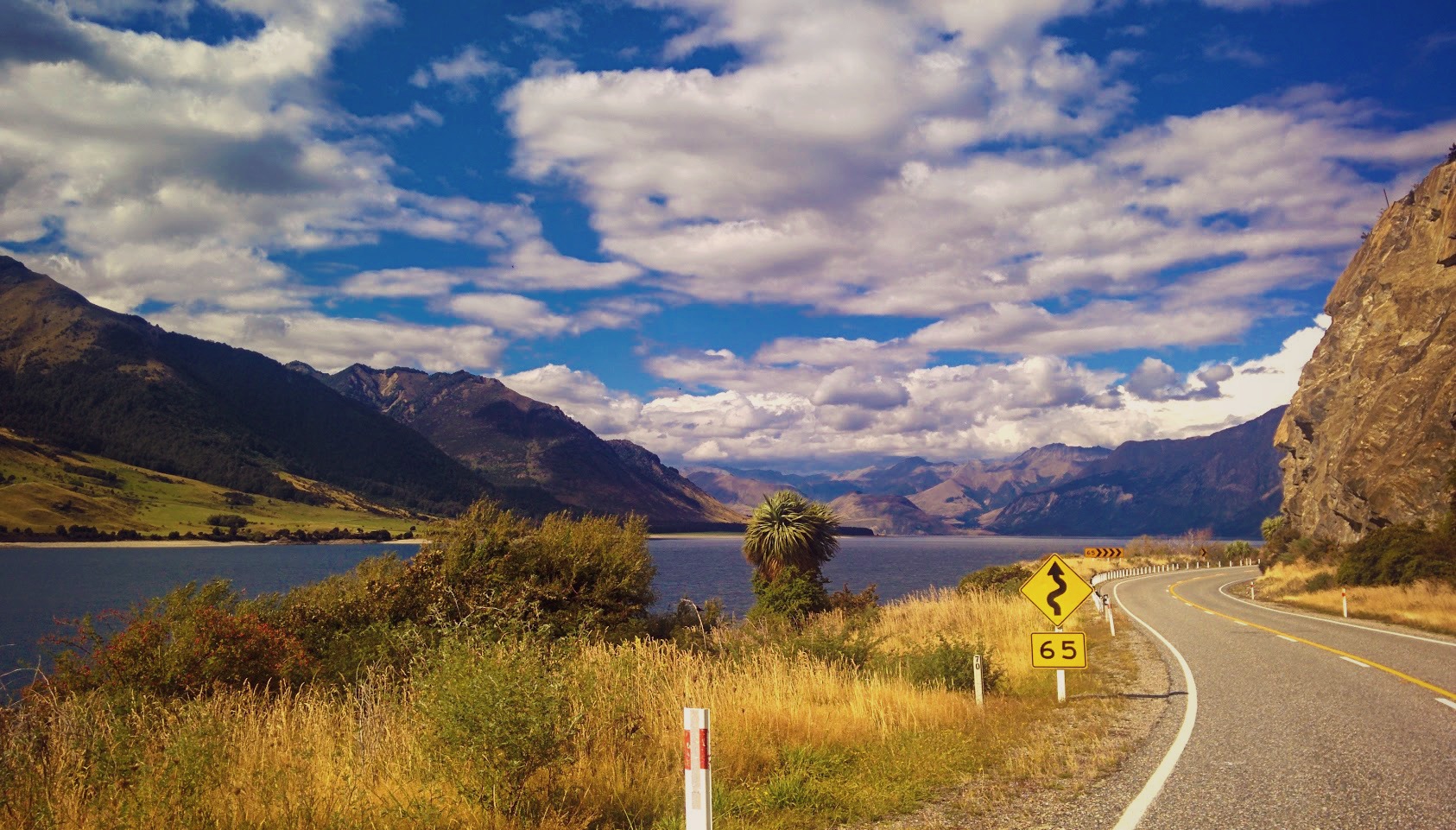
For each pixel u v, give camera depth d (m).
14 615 49.53
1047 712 11.01
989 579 40.34
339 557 133.50
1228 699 11.49
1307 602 31.05
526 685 6.36
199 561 115.44
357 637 12.55
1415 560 31.38
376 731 7.66
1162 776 7.29
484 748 6.16
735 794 7.06
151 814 5.63
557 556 17.12
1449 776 7.12
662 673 10.61
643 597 19.19
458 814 6.09
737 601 55.12
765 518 28.25
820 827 6.34
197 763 6.08
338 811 5.88
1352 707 10.56
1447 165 55.50
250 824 5.68
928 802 6.88
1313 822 5.95
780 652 13.52
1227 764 7.70
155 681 9.91
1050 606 12.12
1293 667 14.58
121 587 70.38
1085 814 6.27
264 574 84.06
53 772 6.29
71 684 9.77
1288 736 8.92
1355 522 46.84
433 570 15.06
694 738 4.88
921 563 148.38
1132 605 33.66
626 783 7.01
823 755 8.23
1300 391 65.44
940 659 13.25
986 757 8.33
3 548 145.38
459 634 7.88
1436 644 17.83
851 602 29.16
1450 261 51.28
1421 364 47.44
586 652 11.28
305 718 8.21
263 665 10.52
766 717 9.31
